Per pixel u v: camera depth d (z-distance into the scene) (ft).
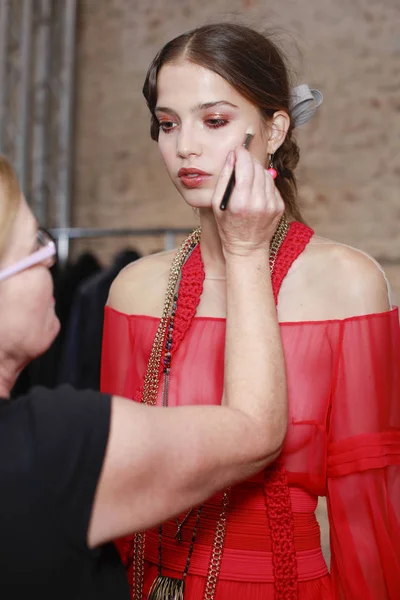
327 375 3.94
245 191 3.30
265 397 3.10
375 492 3.86
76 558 2.73
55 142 17.69
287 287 4.03
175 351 4.08
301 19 15.74
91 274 10.84
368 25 15.30
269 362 3.17
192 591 3.84
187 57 3.80
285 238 4.14
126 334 4.46
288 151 4.25
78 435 2.71
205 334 4.09
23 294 2.87
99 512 2.75
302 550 3.88
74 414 2.75
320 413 3.92
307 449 3.89
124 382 4.45
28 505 2.65
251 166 3.38
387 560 3.82
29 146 17.26
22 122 16.99
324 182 15.53
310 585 3.86
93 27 17.83
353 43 15.39
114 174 17.62
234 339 3.22
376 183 15.23
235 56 3.78
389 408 3.94
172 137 3.94
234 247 3.36
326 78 15.55
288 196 4.40
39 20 17.29
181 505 2.89
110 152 17.66
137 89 17.43
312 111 4.22
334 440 3.94
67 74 17.35
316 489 3.94
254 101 3.86
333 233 15.48
